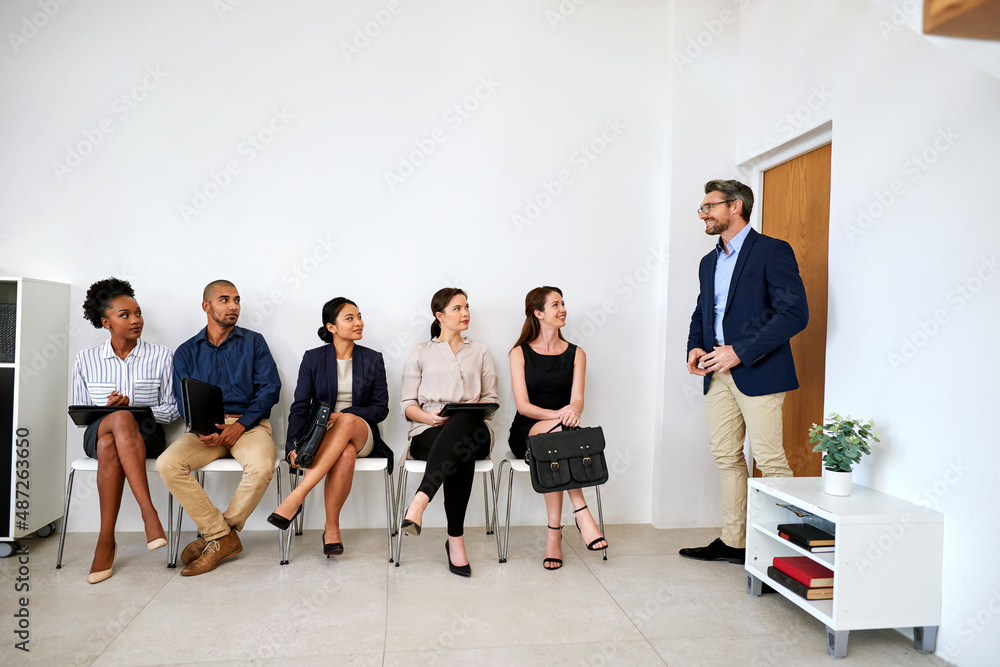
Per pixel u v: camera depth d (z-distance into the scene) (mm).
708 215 2707
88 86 3088
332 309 2961
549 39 3369
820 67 2732
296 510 2672
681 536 3180
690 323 3064
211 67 3162
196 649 1949
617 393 3406
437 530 3232
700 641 2059
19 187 3053
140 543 2949
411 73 3277
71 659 1875
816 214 2920
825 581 2123
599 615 2234
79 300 3088
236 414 2971
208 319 3002
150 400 2928
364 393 2990
